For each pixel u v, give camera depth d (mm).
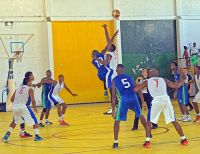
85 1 19906
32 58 19250
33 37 19281
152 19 20906
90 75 19938
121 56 20281
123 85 7355
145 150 6836
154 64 20938
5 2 18938
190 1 21469
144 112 13086
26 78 8594
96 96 20000
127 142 7742
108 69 13117
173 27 21328
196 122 10383
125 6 20500
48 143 8109
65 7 19625
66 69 19594
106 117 12820
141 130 9344
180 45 21078
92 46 20000
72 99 19672
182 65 20828
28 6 19234
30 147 7746
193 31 21438
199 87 10445
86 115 13750
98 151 6926
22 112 8508
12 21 18984
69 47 19656
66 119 12703
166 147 7039
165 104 7102
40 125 10844
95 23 20078
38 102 19141
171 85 7270
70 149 7281
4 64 18891
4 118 14328
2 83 18812
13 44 19031
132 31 20594
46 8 19312
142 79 10750
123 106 7285
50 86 11078
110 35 20328
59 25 19516
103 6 20203
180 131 7191
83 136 8852
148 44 20875
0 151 7465
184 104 10711
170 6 21250
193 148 6836
